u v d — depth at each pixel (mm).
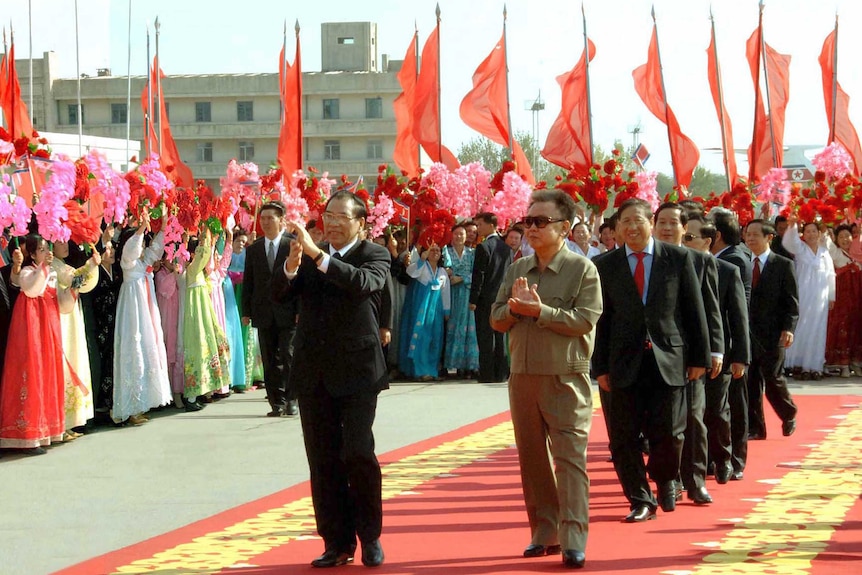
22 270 10312
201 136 73312
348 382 6266
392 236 17219
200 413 13102
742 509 7680
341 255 6570
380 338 6641
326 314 6324
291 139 21406
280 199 16312
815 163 19344
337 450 6363
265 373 12766
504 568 6133
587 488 6258
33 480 9094
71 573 6176
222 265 14188
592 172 16375
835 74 23359
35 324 10367
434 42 21172
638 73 22016
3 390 10258
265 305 12570
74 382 11008
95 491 8617
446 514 7656
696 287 7395
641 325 7285
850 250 17031
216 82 73125
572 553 6098
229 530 7238
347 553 6367
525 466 6473
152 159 12398
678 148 21547
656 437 7406
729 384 8820
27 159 10672
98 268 11312
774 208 19000
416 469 9422
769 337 10516
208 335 13500
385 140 73250
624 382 7266
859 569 5949
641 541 6727
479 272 16406
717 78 22719
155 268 12992
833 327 17000
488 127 21344
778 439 10969
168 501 8227
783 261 10469
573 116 20438
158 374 12320
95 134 69438
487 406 13789
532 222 6379
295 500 8211
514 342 6406
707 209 18469
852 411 13078
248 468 9555
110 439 11188
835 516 7398
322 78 72812
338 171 73375
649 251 7414
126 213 12297
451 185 18016
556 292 6340
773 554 6316
